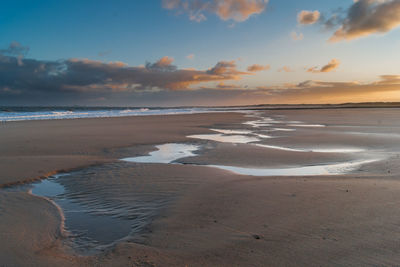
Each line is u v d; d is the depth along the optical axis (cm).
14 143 1467
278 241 407
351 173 873
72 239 459
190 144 1514
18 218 539
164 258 373
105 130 2206
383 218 475
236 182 748
